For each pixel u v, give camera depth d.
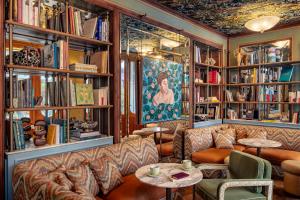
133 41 3.35
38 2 2.36
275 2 3.52
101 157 2.55
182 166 2.56
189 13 4.04
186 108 4.30
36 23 2.33
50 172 2.04
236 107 5.35
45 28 2.36
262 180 2.33
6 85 2.18
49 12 2.58
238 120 5.09
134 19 3.32
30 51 2.31
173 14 3.95
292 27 4.57
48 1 2.58
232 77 5.33
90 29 2.87
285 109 4.63
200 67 4.89
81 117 3.09
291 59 4.57
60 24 2.57
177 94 4.09
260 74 4.83
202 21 4.46
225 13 4.03
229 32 5.23
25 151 2.21
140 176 2.26
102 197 2.28
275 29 4.78
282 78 4.54
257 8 3.76
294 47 4.55
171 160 3.95
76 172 2.08
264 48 4.90
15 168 1.98
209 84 4.86
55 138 2.47
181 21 4.14
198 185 2.67
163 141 3.83
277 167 3.88
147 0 3.46
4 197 2.10
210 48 5.12
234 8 3.79
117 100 3.09
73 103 2.63
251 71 5.04
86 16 3.05
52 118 2.74
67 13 2.58
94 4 2.81
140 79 3.41
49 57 2.50
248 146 4.00
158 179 2.18
